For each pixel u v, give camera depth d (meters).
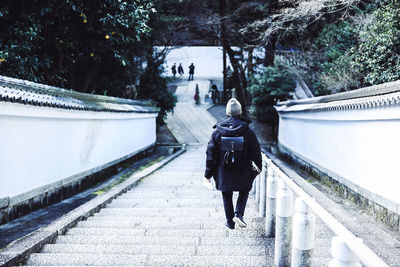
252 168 3.62
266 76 16.50
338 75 10.34
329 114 7.17
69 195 6.52
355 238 1.51
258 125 19.61
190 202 5.86
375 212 5.09
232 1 18.12
